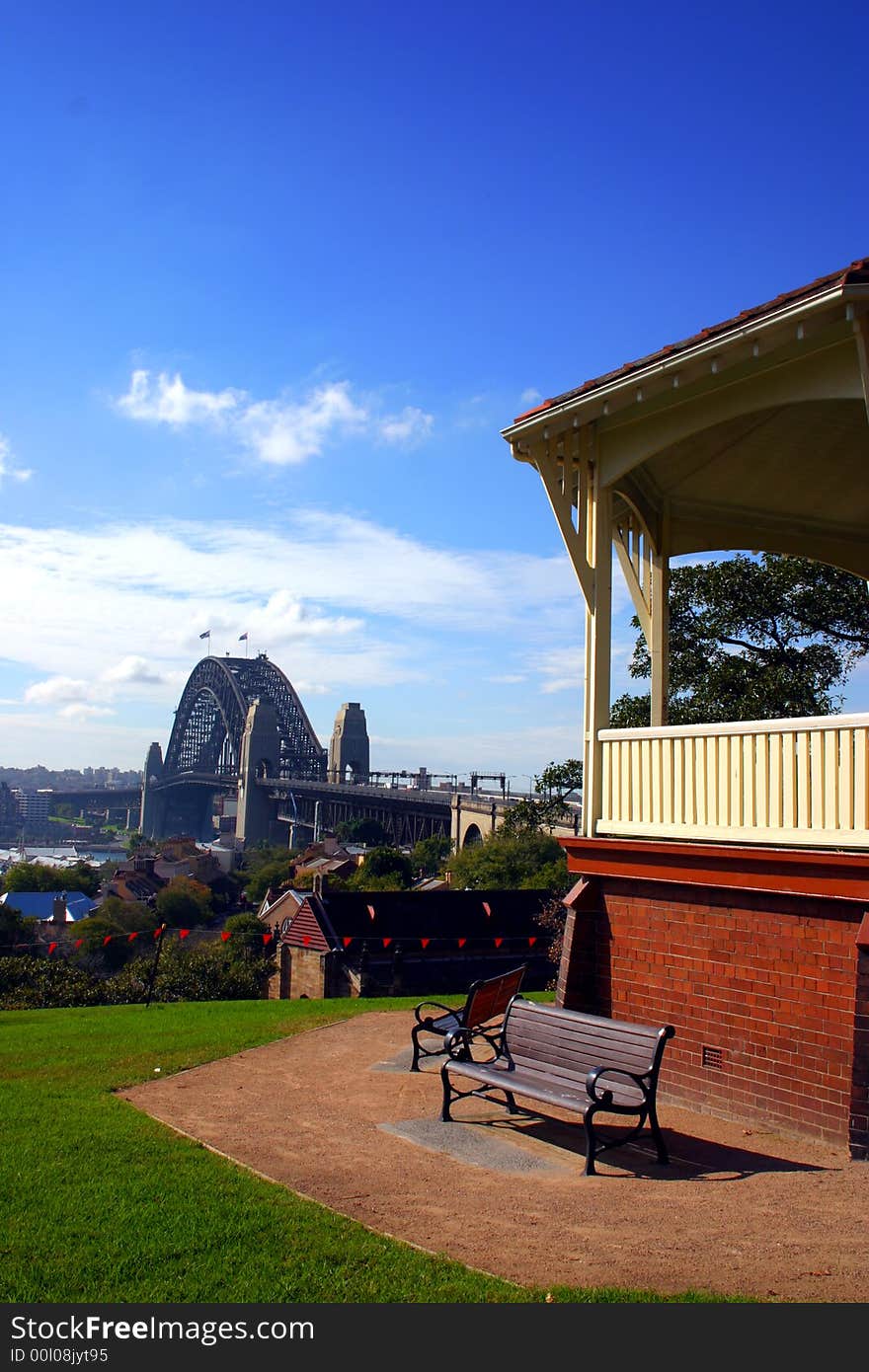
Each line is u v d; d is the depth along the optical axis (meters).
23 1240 4.91
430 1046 9.88
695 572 18.98
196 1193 5.54
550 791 27.69
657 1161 6.39
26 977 35.75
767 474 10.26
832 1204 5.51
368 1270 4.56
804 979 7.09
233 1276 4.52
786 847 7.39
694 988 7.87
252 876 117.44
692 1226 5.16
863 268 6.47
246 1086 8.26
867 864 6.61
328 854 116.38
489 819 90.62
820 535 11.72
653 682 10.47
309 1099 7.83
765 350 7.22
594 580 9.03
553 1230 5.11
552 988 32.34
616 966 8.53
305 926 39.03
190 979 37.41
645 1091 6.36
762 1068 7.30
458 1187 5.79
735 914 7.62
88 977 36.56
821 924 7.03
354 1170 6.09
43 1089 8.16
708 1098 7.66
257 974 40.12
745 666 18.41
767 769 7.48
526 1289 4.38
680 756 8.20
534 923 40.88
